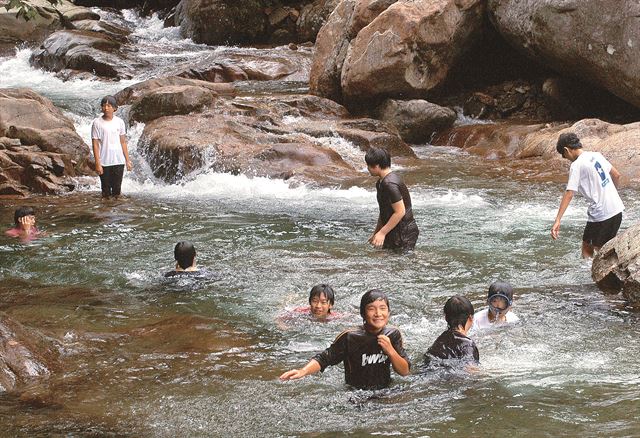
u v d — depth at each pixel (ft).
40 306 27.35
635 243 27.50
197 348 23.32
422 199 41.88
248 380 21.08
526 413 18.75
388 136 53.31
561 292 27.78
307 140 52.29
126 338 24.16
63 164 48.32
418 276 29.76
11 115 51.34
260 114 56.59
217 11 94.02
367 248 33.55
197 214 40.45
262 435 18.12
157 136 51.65
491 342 23.26
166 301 27.68
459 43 59.62
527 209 39.58
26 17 49.11
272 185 46.06
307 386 20.53
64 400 19.97
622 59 50.52
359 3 62.39
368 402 19.48
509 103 60.54
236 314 26.27
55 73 82.28
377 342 19.92
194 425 18.66
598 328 24.44
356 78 59.41
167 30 100.63
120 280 30.12
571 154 31.27
